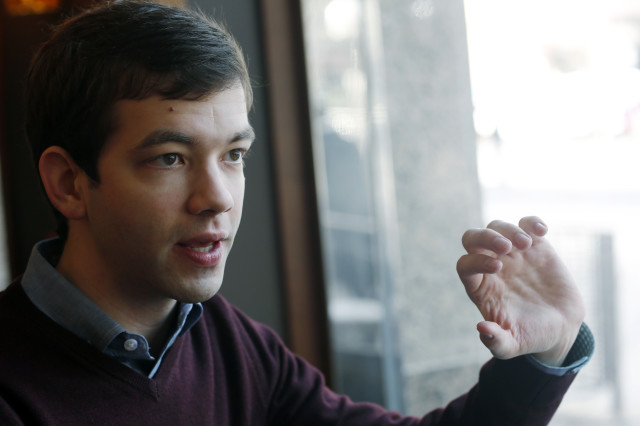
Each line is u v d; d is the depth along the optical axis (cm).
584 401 248
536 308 81
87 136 74
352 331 195
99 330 77
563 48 222
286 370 98
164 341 84
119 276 78
